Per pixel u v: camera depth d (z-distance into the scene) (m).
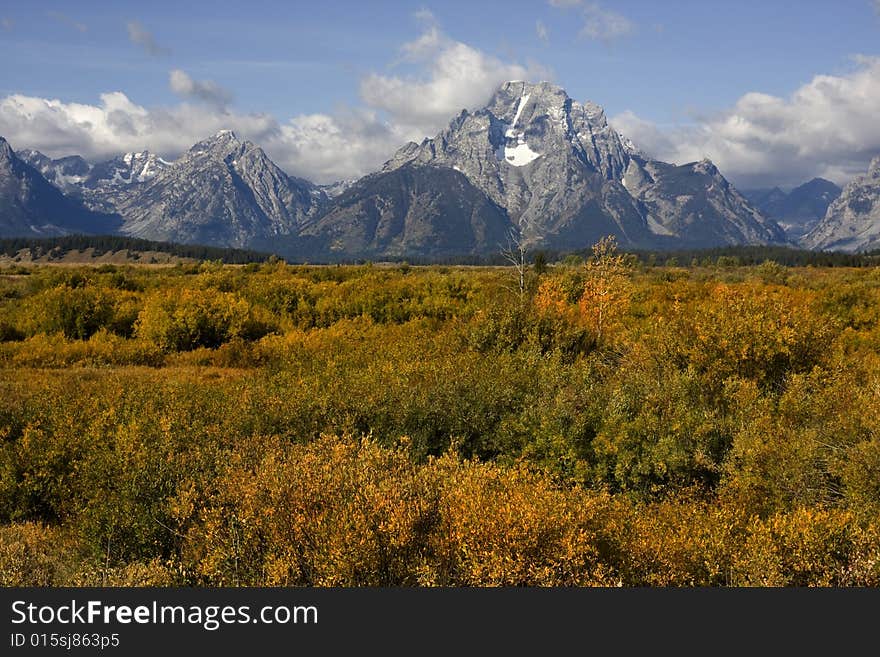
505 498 6.44
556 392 12.04
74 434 10.88
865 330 25.58
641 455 9.98
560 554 5.95
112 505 7.91
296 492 6.77
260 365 22.33
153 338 25.75
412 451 10.84
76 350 22.45
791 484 8.66
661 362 14.14
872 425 9.29
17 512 9.45
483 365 14.25
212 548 6.81
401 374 13.98
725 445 10.20
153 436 10.12
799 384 11.81
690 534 6.95
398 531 6.15
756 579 6.19
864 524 7.54
